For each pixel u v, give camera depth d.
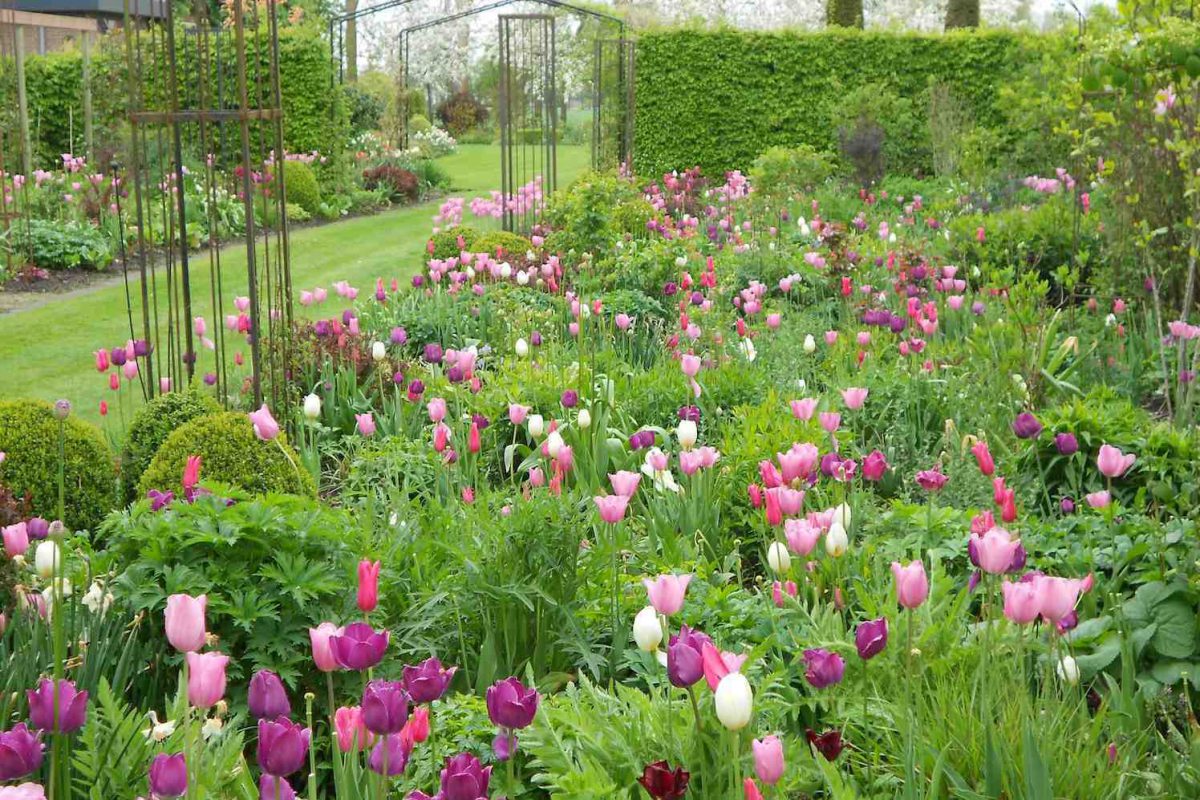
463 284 9.75
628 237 11.32
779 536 3.81
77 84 19.91
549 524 3.88
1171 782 2.87
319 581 3.61
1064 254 10.04
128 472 5.65
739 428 6.06
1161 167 7.88
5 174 15.41
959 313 8.34
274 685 2.16
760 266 10.44
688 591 3.89
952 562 4.38
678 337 7.97
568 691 3.07
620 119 19.42
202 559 3.62
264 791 2.05
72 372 8.88
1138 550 4.04
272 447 5.28
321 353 7.20
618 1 36.81
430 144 31.86
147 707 3.34
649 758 2.78
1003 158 17.05
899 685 3.25
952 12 24.42
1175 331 6.17
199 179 16.20
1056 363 6.70
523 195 14.06
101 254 13.51
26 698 2.93
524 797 3.09
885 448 5.89
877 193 17.05
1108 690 3.50
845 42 20.66
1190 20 7.01
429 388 6.94
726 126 20.92
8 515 3.86
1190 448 5.22
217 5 16.75
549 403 6.57
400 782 2.82
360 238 16.98
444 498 5.21
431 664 2.29
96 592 3.48
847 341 7.72
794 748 2.81
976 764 2.82
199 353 9.27
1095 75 7.32
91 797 2.50
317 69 19.98
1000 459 5.59
